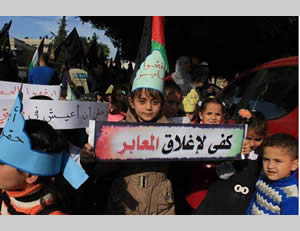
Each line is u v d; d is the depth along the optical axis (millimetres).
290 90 2652
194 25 8062
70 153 1837
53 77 4461
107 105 2889
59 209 1673
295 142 1889
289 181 1874
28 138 1451
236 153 2059
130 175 1991
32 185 1526
